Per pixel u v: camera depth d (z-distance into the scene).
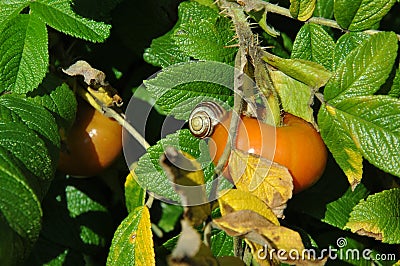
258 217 0.44
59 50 0.52
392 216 0.49
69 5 0.49
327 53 0.50
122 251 0.48
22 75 0.47
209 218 0.45
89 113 0.52
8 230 0.42
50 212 0.54
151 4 0.53
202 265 0.44
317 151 0.47
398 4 0.56
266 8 0.49
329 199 0.51
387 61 0.47
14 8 0.49
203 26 0.49
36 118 0.47
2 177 0.43
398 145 0.47
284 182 0.46
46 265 0.53
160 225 0.56
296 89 0.48
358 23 0.49
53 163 0.47
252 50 0.48
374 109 0.47
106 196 0.55
